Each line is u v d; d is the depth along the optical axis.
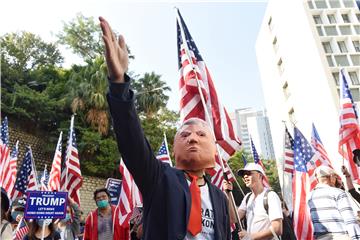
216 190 1.93
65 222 7.12
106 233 5.66
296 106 29.31
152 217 1.59
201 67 4.91
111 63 1.46
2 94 22.03
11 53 25.81
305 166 6.62
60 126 22.59
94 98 22.05
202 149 1.81
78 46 30.12
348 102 7.34
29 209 4.99
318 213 4.35
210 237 1.68
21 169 9.51
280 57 33.06
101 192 5.81
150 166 1.58
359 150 5.82
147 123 24.56
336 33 30.16
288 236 4.77
